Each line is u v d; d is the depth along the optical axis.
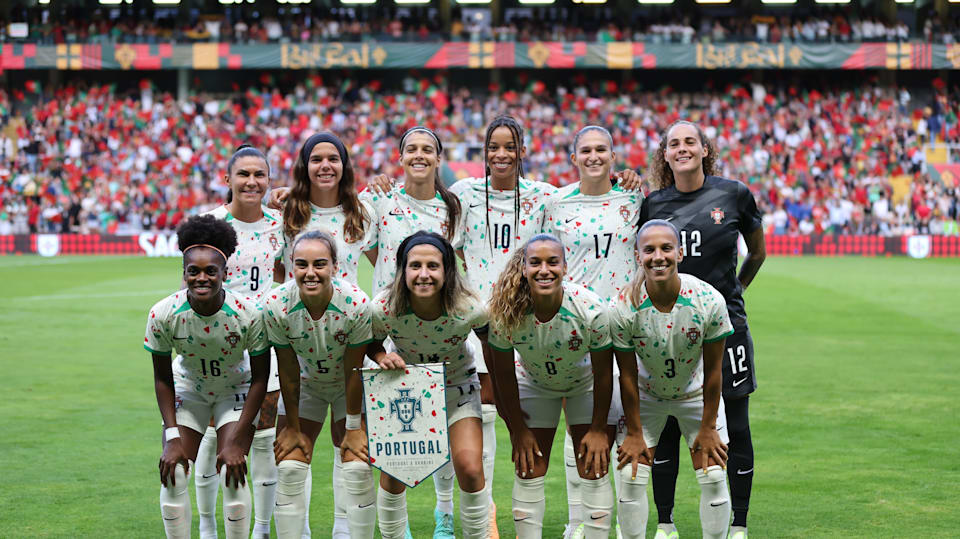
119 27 35.53
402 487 4.68
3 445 7.15
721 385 4.75
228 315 4.54
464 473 4.59
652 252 4.38
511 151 5.75
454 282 4.55
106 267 23.17
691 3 37.72
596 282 5.56
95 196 30.20
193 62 32.31
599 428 4.64
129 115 32.94
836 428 7.79
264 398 4.70
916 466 6.64
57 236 27.89
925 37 33.62
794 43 32.62
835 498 5.91
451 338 4.67
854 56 32.62
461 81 36.34
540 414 4.88
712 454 4.65
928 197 30.47
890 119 33.91
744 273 5.66
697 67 32.72
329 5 37.25
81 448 7.09
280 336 4.59
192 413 4.82
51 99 34.06
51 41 32.25
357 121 33.47
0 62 32.09
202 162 31.48
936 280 20.33
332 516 5.72
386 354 4.61
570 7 37.50
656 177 5.59
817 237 28.39
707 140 5.46
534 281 4.34
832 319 14.46
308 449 4.74
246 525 4.68
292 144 32.34
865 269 23.20
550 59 32.72
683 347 4.57
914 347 11.92
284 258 5.65
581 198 5.61
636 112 34.31
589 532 4.67
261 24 35.47
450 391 4.80
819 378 9.93
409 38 33.19
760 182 31.41
